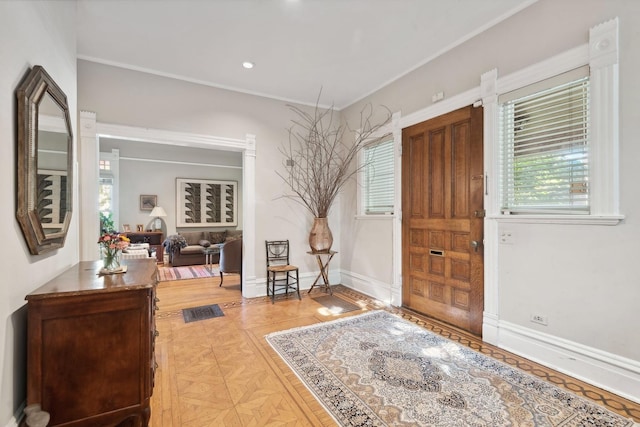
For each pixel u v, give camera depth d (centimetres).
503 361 237
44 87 165
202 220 823
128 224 734
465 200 293
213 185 835
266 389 202
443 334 288
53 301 142
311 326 309
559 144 227
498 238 263
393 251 380
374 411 179
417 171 347
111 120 337
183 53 320
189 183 806
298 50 314
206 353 252
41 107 166
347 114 470
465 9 250
